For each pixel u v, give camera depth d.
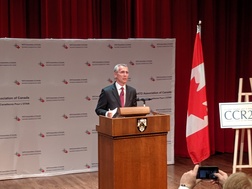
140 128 3.98
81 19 6.67
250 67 7.46
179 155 7.26
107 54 6.12
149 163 4.07
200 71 5.54
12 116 5.75
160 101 6.41
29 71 5.78
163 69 6.40
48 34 6.50
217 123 7.53
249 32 7.46
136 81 6.28
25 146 5.84
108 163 4.07
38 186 5.48
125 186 4.00
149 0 7.02
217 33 7.44
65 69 5.93
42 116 5.88
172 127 6.51
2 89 5.68
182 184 2.07
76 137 6.05
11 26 6.34
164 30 7.12
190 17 7.16
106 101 4.93
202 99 5.55
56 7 6.51
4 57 5.66
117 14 6.98
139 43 6.26
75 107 6.02
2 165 5.76
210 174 2.12
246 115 5.52
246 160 6.93
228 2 7.41
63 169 6.03
